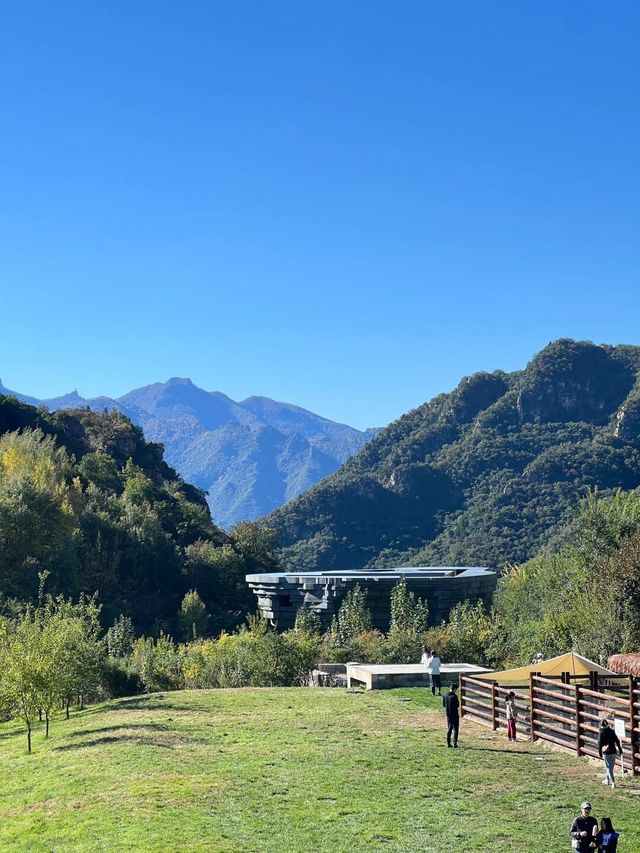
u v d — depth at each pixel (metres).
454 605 57.34
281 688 42.16
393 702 35.78
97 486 131.50
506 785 22.91
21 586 91.00
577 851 16.25
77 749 29.70
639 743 23.86
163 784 23.61
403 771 24.48
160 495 146.12
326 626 56.31
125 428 167.50
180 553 125.56
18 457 115.69
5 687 32.56
